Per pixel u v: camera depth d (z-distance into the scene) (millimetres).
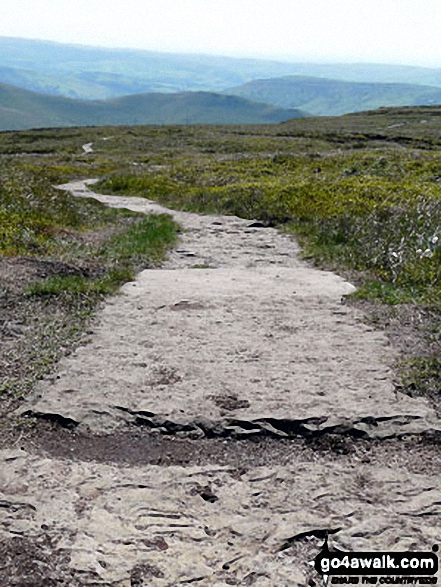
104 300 9922
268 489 4941
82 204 23484
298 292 10477
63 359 7363
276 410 6121
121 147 79000
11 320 8758
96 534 4375
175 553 4211
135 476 5121
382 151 48062
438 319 8844
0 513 4570
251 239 17500
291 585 3945
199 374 6945
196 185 31906
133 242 15750
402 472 5172
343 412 6051
